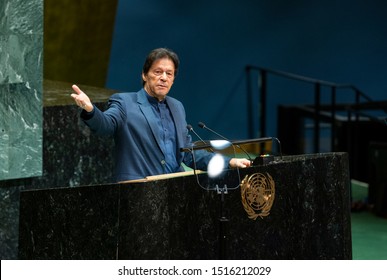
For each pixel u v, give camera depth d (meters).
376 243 14.91
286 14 24.48
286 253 9.19
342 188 9.59
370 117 19.83
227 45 24.08
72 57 19.67
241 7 24.11
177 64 9.48
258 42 24.36
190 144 9.60
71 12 19.16
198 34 23.72
